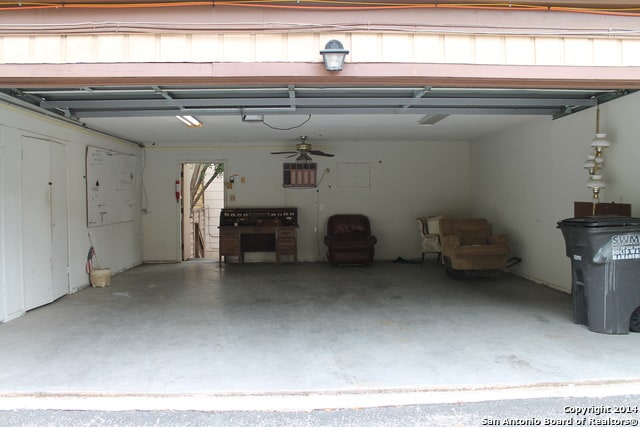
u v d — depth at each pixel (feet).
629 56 11.23
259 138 26.94
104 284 21.25
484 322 14.74
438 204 29.30
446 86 11.69
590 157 15.90
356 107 16.52
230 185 28.86
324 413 8.87
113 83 10.84
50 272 17.92
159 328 14.38
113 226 24.38
